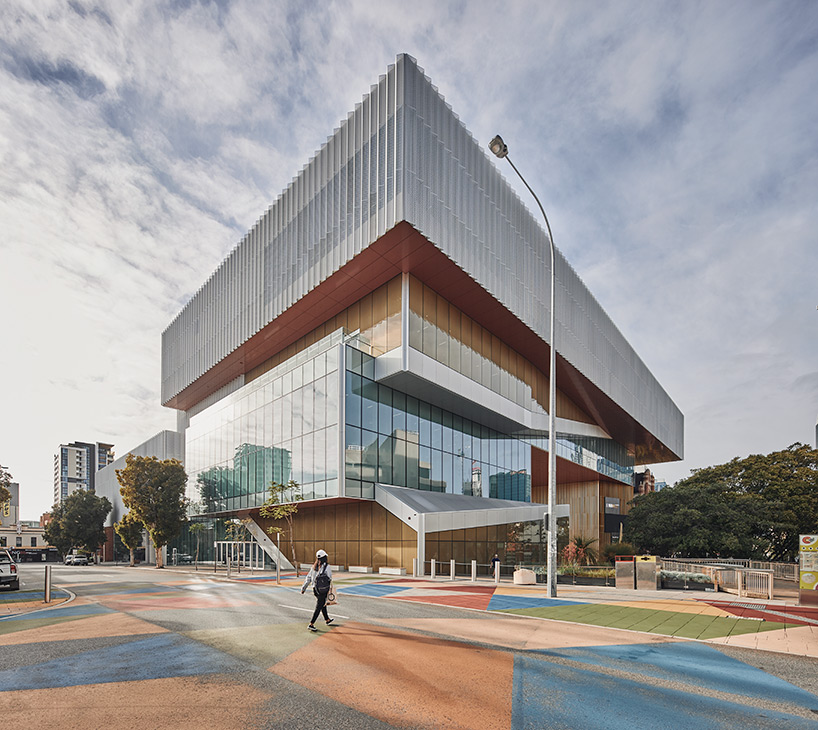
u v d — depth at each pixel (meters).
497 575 23.77
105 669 8.69
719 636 11.72
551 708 6.97
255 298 40.97
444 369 34.06
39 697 7.29
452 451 38.97
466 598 18.08
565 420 52.47
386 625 12.70
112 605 16.84
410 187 27.80
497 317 37.44
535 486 65.88
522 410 43.72
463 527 31.50
